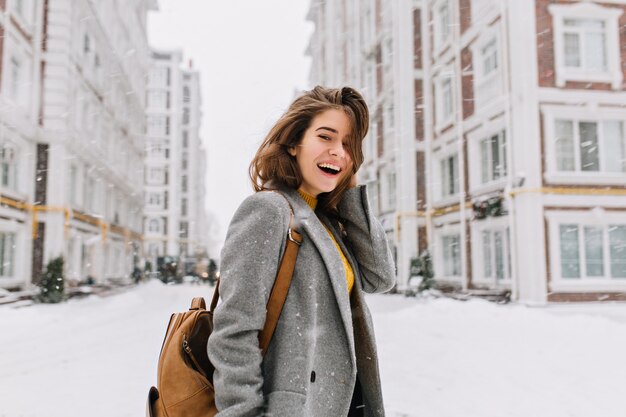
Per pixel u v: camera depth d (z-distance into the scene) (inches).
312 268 49.3
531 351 262.7
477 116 631.2
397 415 153.3
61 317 456.8
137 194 1462.8
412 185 801.6
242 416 42.8
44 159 708.0
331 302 50.1
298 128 55.7
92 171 927.7
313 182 55.6
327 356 49.4
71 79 756.6
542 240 510.0
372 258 60.1
